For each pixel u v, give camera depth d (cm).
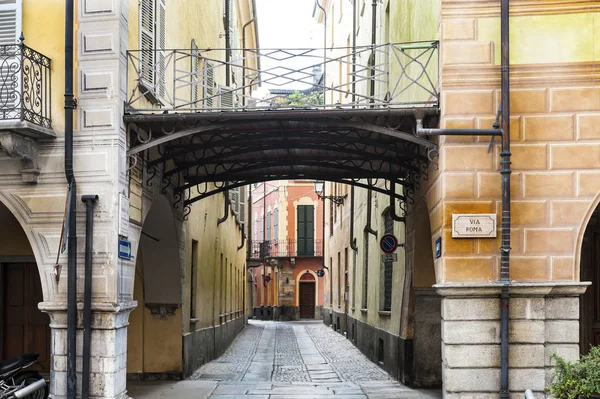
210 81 1769
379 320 1777
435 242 1019
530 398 594
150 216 1346
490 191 943
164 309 1440
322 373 1639
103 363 948
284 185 4950
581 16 948
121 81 987
